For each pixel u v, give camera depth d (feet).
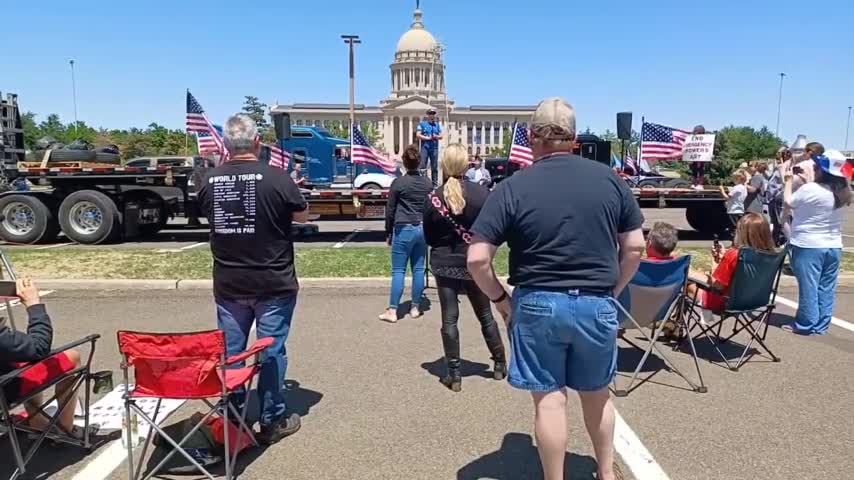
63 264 30.66
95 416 13.84
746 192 38.70
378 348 18.83
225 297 12.10
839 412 14.06
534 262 8.83
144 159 54.80
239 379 11.08
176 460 11.54
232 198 11.74
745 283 16.65
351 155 48.24
